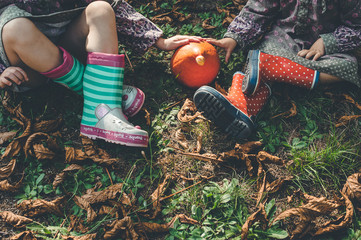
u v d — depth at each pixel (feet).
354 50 7.86
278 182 6.09
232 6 8.82
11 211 5.75
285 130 6.94
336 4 6.96
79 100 7.00
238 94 6.71
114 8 6.56
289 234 5.67
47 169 6.20
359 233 5.59
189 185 6.16
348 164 6.47
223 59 7.86
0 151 6.29
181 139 6.63
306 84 6.91
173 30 8.20
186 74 6.74
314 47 7.16
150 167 6.23
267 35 7.61
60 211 5.69
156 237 5.53
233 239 5.47
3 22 5.46
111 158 6.30
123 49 7.85
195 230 5.56
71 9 6.48
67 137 6.60
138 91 6.55
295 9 7.09
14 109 6.61
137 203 5.87
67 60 5.79
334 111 7.20
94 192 5.79
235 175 6.26
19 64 6.03
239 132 6.46
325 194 6.16
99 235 5.48
